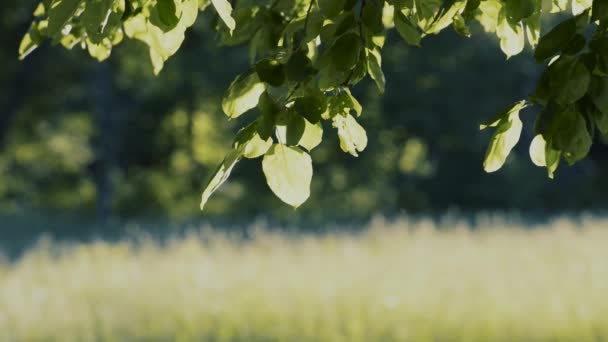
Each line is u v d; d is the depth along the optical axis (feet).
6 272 72.79
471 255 76.74
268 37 15.43
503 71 167.02
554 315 50.75
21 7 165.68
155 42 12.94
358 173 178.60
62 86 181.16
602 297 55.67
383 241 86.07
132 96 181.98
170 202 187.21
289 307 54.19
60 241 106.83
